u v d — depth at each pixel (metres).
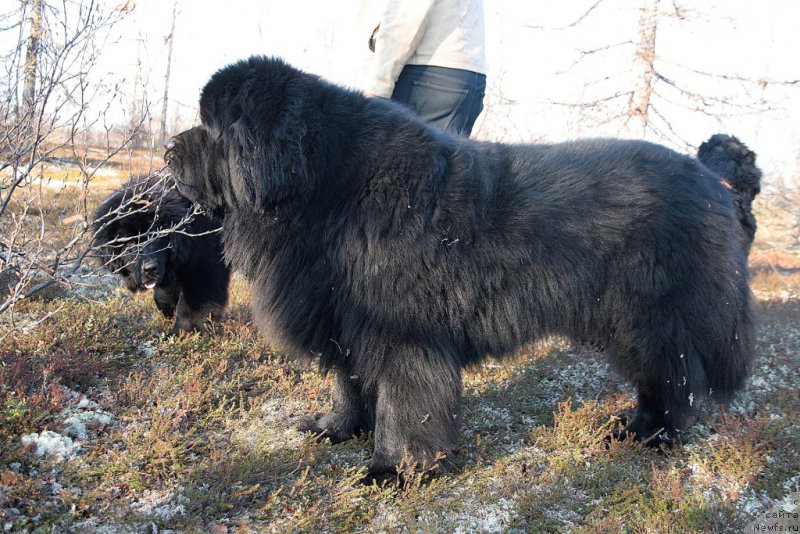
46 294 4.59
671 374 3.20
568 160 3.11
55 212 5.99
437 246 2.74
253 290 3.04
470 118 4.19
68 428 2.91
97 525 2.33
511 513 2.68
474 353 3.02
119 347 4.00
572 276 2.98
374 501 2.71
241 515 2.52
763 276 10.02
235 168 2.71
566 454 3.20
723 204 3.29
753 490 2.93
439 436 2.83
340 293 2.78
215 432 3.19
